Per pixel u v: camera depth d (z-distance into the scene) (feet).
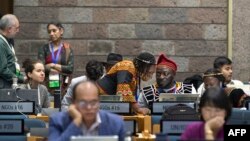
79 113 34.58
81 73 81.76
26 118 47.11
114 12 81.97
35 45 81.25
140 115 52.39
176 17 82.02
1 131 44.27
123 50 81.97
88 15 81.82
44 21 81.46
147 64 54.19
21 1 81.41
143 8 81.92
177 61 82.02
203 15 82.07
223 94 34.86
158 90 58.03
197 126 34.81
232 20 81.71
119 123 35.68
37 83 58.44
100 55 81.87
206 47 82.12
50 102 62.85
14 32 59.72
